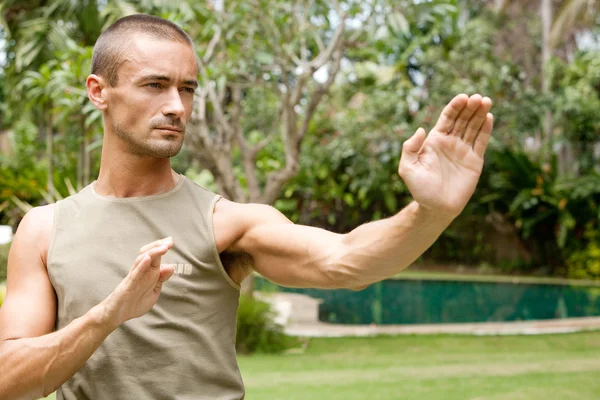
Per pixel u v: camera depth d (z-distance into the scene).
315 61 7.28
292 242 1.33
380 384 5.29
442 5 6.84
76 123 10.83
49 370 1.18
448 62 16.45
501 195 18.27
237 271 1.46
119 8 8.90
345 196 18.48
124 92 1.35
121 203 1.42
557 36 18.88
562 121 18.27
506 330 9.32
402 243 1.14
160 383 1.34
